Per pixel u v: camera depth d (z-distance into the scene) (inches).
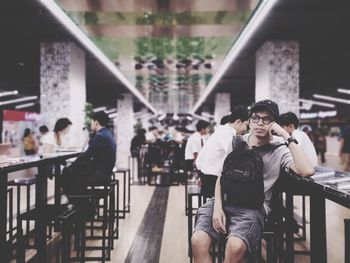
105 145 173.5
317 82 689.6
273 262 119.7
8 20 323.6
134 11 264.4
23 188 324.2
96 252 162.4
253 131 100.7
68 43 388.5
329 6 293.1
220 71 488.1
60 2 237.1
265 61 393.7
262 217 96.3
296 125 170.2
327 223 212.4
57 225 179.5
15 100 898.7
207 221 98.1
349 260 73.8
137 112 1499.8
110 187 171.2
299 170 89.9
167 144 401.4
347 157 467.8
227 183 96.7
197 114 1620.3
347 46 417.7
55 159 154.1
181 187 356.8
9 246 135.0
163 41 353.4
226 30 310.3
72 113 395.2
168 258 154.3
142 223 214.4
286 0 281.6
